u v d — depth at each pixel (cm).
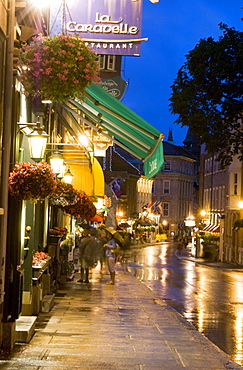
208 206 7856
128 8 1638
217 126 3089
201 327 1406
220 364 888
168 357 923
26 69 1042
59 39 1048
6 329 916
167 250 8238
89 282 2270
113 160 10069
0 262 853
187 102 3133
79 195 1605
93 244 2208
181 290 2389
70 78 1053
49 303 1359
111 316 1354
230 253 5738
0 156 838
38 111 1077
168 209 13038
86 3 1641
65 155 2159
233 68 2998
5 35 849
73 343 992
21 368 796
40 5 1225
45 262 1327
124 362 868
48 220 1659
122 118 1296
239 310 1769
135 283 2372
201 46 3086
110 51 1641
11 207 925
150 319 1342
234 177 5897
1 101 843
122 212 9106
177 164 13138
